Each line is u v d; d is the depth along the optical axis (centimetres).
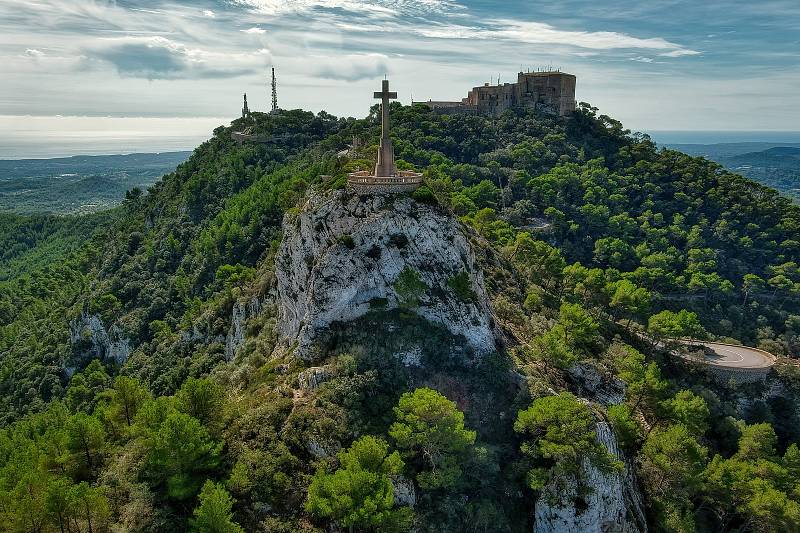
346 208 7100
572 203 17288
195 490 4634
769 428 7388
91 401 10650
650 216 17175
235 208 14962
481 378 6275
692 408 7031
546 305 9706
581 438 5319
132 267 15150
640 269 13875
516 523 5241
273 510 4634
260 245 13238
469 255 7175
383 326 6606
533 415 5444
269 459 4950
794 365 9894
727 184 18588
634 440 6588
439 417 5044
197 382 5284
